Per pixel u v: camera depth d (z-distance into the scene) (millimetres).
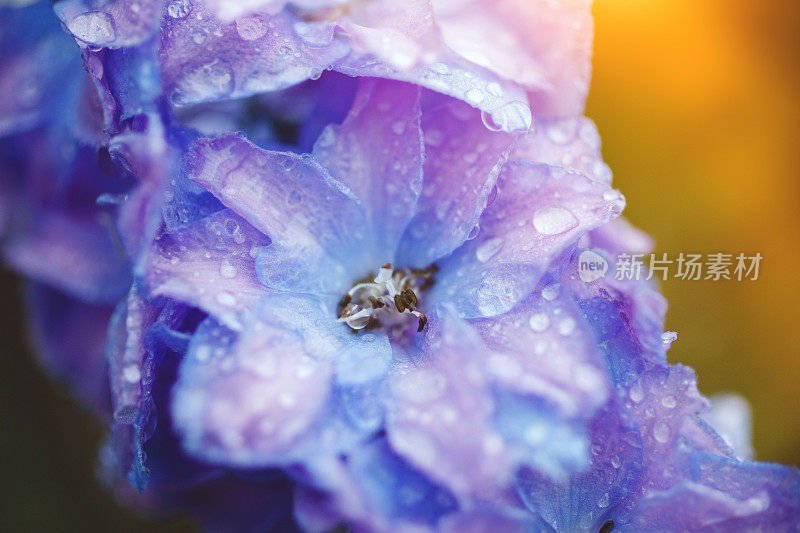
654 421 192
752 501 189
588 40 201
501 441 181
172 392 187
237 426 181
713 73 248
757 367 244
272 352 187
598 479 192
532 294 190
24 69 211
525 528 184
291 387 185
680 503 188
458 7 203
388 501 182
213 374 183
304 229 194
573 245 191
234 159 190
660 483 191
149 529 241
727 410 224
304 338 191
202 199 193
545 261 188
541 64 201
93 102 196
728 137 250
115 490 213
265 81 191
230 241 191
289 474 185
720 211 248
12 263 214
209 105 203
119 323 195
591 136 201
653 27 246
